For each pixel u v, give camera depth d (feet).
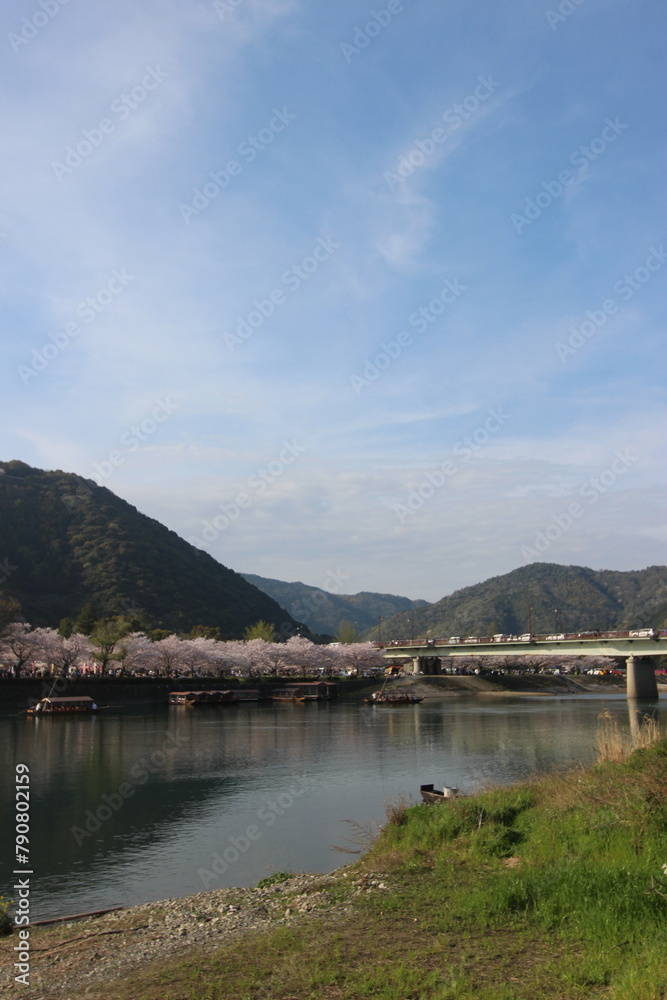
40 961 52.95
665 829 56.95
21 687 368.68
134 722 301.43
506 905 48.42
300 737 240.12
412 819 76.54
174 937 55.47
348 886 60.80
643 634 372.38
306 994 38.50
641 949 39.19
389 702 425.28
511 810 73.10
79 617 514.27
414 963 41.01
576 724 268.21
